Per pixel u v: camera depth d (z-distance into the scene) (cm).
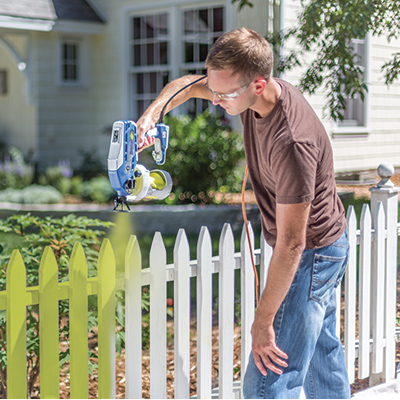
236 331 451
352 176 900
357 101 1023
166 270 259
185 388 268
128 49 1216
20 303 220
